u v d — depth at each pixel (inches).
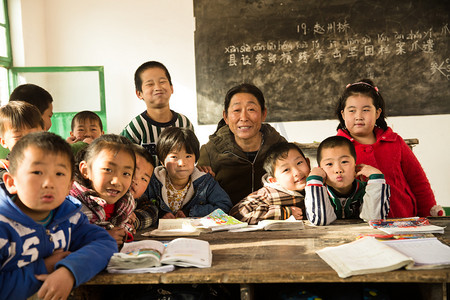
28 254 40.7
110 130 171.6
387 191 61.9
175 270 43.4
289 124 165.8
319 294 48.4
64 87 160.7
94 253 42.8
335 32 161.2
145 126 95.3
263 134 80.4
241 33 165.3
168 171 70.4
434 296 41.8
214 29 166.6
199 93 169.0
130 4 168.6
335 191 64.9
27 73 158.1
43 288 38.1
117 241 50.8
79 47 170.6
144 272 43.1
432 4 156.6
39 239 41.6
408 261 41.0
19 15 158.1
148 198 71.0
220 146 80.3
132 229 59.5
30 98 78.7
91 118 126.9
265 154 78.5
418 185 73.9
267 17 163.9
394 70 159.6
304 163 68.0
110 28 169.5
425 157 161.2
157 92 94.0
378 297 47.2
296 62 163.8
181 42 168.2
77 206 46.8
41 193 38.9
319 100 163.8
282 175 67.3
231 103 76.0
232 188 79.4
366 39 160.1
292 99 165.0
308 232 57.7
